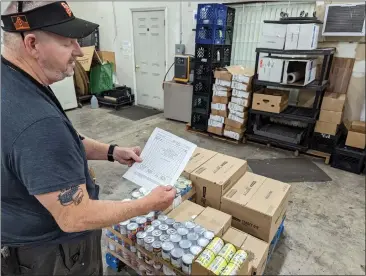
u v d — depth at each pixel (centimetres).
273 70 306
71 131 77
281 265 173
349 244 192
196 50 371
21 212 81
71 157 71
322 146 318
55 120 68
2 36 70
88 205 76
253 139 366
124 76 563
